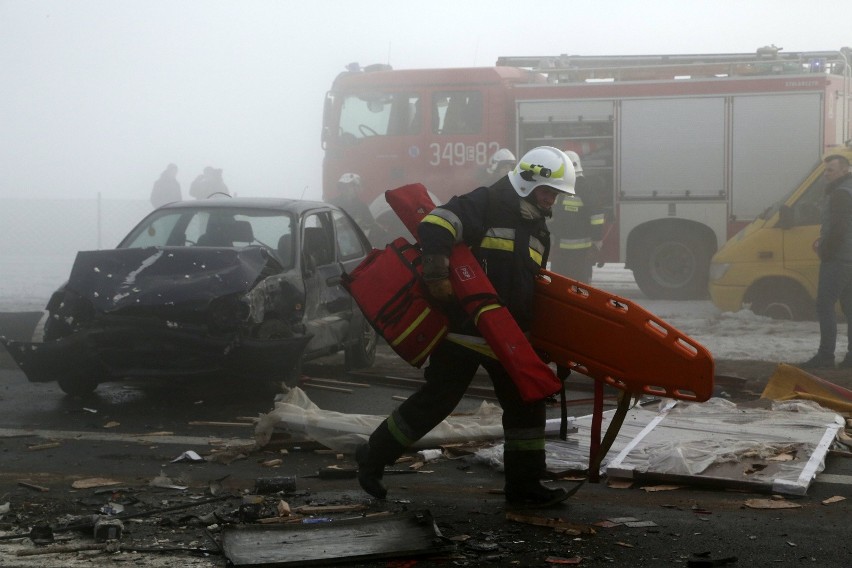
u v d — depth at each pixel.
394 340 5.26
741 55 16.67
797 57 16.36
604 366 5.24
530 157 5.31
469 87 17.03
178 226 9.64
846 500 5.59
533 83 16.86
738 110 15.95
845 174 10.02
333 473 6.20
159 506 5.55
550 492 5.51
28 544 4.91
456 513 5.39
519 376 4.93
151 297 8.27
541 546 4.86
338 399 8.68
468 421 7.19
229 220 9.55
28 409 8.34
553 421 6.89
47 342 8.42
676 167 16.17
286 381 8.49
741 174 15.97
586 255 14.63
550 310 5.34
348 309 9.75
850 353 10.22
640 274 16.47
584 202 14.52
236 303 8.27
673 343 5.07
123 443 7.13
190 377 8.33
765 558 4.69
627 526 5.15
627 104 16.28
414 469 6.33
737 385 8.77
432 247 5.07
